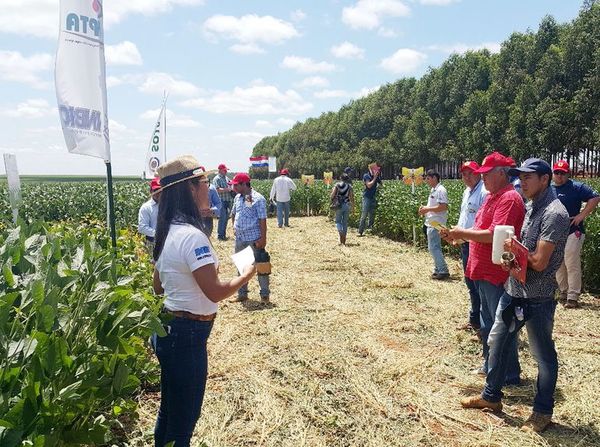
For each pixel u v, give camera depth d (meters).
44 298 2.30
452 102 58.94
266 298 8.05
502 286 4.80
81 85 4.75
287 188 19.30
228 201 16.41
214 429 4.08
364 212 16.23
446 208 9.30
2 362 2.19
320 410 4.43
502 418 4.32
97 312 2.60
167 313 2.80
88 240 3.19
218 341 6.16
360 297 8.30
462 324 6.80
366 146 70.94
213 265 2.75
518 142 45.56
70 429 2.47
